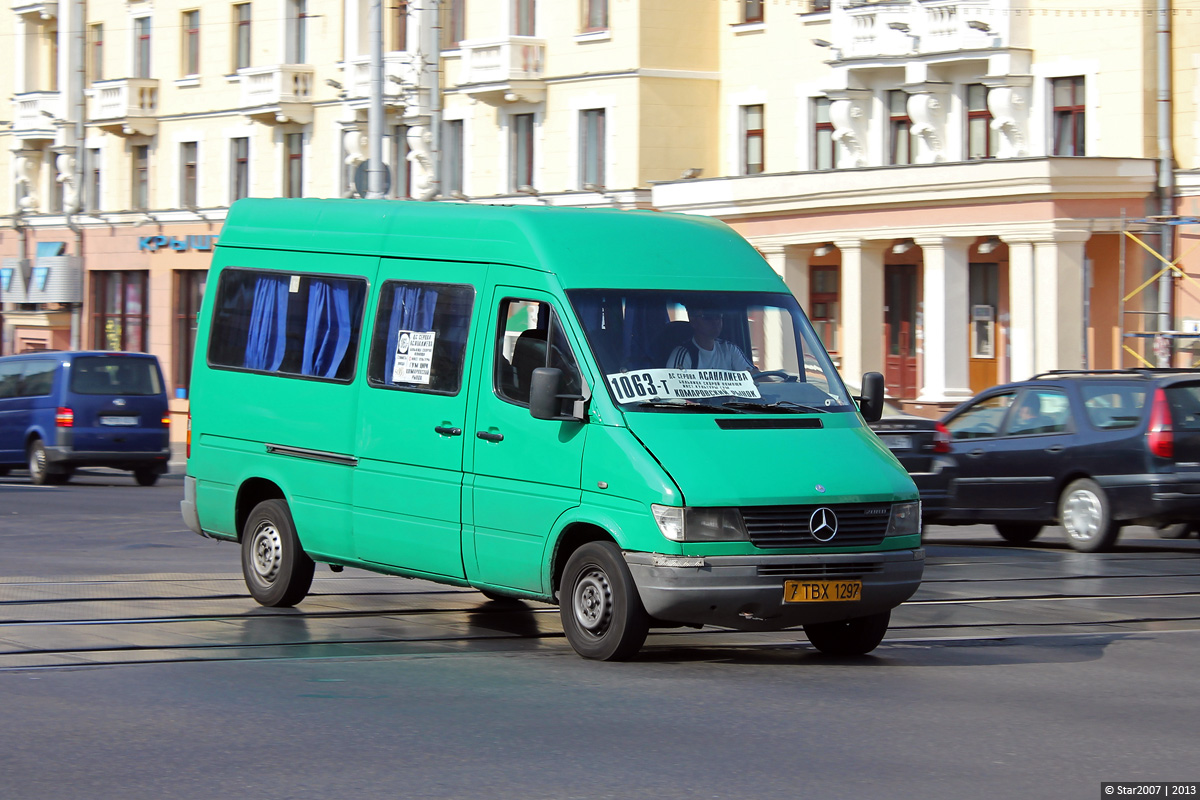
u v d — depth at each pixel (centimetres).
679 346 1360
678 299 1388
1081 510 2294
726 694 1173
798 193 4434
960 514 2461
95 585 1759
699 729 1042
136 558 2083
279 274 1644
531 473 1359
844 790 880
